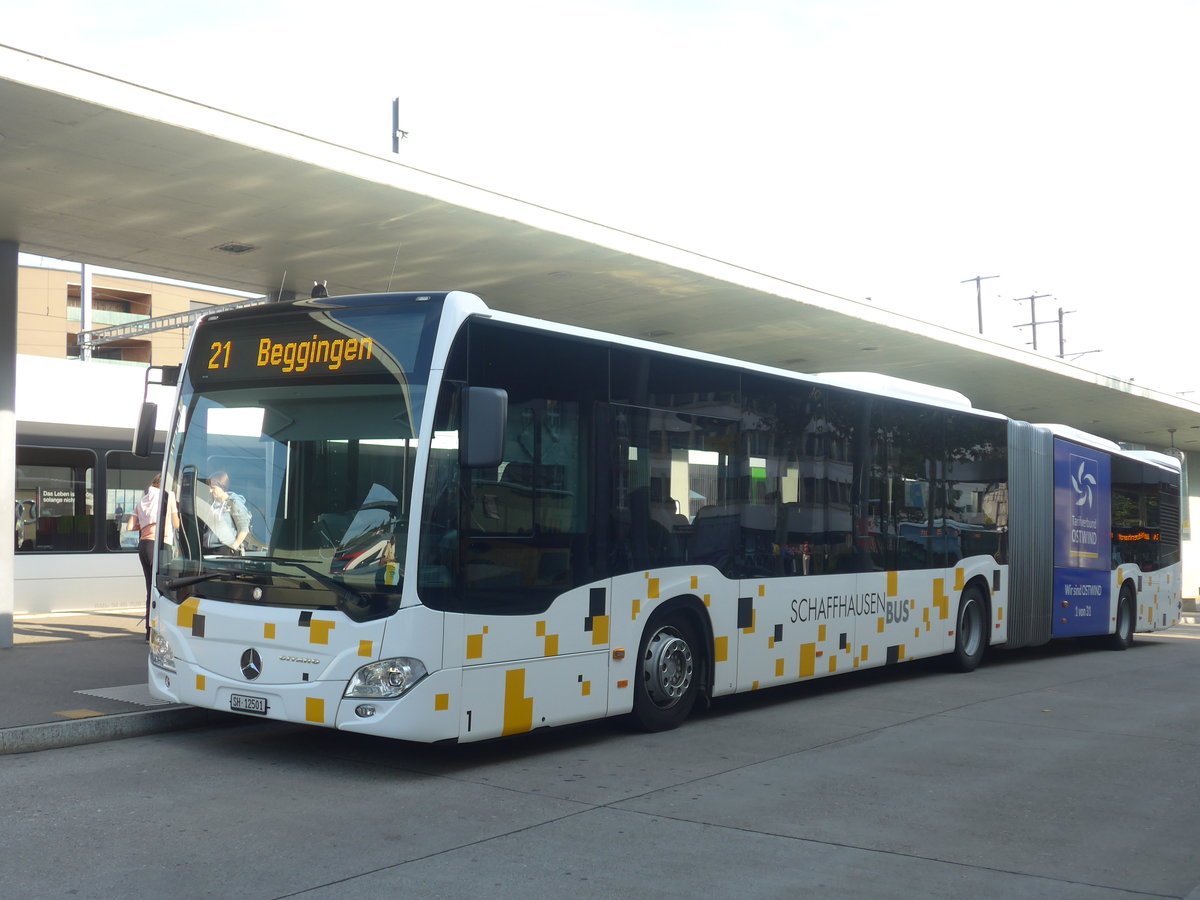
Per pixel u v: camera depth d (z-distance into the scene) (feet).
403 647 24.02
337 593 24.56
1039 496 52.60
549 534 27.37
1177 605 69.10
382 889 17.46
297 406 26.25
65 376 59.16
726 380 33.63
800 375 36.88
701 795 23.88
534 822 21.53
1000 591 48.80
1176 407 94.84
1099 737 31.37
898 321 60.03
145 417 28.99
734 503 33.58
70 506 58.95
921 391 44.45
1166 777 26.37
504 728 25.89
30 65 28.78
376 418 25.25
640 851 19.74
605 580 28.89
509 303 54.29
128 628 49.37
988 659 53.47
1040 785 25.36
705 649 32.48
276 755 27.14
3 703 30.37
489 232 41.98
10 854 18.86
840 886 18.03
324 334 26.30
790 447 36.19
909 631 42.09
